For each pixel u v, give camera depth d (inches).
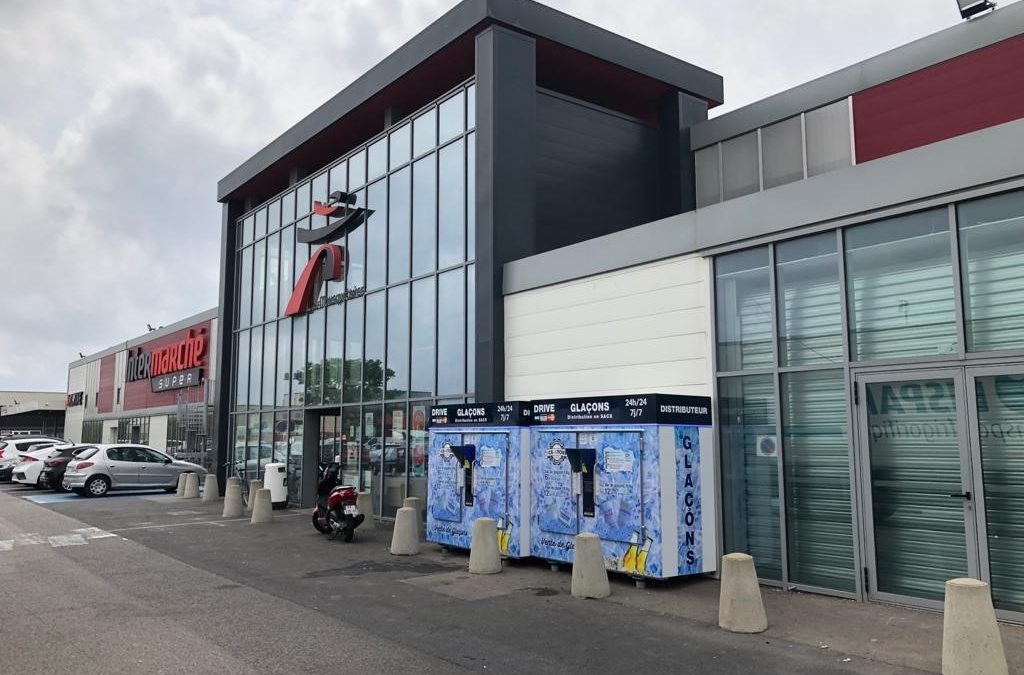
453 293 595.5
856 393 351.3
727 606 299.7
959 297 320.2
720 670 251.0
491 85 564.1
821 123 608.4
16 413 2886.3
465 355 573.9
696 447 393.4
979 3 526.0
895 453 337.1
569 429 415.5
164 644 281.6
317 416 800.3
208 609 337.7
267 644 282.2
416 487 614.2
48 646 278.2
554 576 408.5
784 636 288.7
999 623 295.7
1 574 419.2
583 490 405.1
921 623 301.1
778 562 377.4
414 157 658.2
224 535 573.0
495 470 451.5
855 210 353.1
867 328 352.2
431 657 266.4
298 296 802.2
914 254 338.6
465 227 587.5
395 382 652.7
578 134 641.6
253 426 907.4
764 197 391.2
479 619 318.7
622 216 661.9
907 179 336.2
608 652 271.6
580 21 618.2
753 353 397.4
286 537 561.9
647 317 448.5
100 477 908.0
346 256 747.4
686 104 698.8
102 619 319.3
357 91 705.6
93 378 2178.9
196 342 1419.8
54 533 583.8
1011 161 305.0
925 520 325.7
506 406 450.3
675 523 375.2
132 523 647.1
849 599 346.3
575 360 490.3
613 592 365.4
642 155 686.5
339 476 589.6
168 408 1549.0
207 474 912.3
